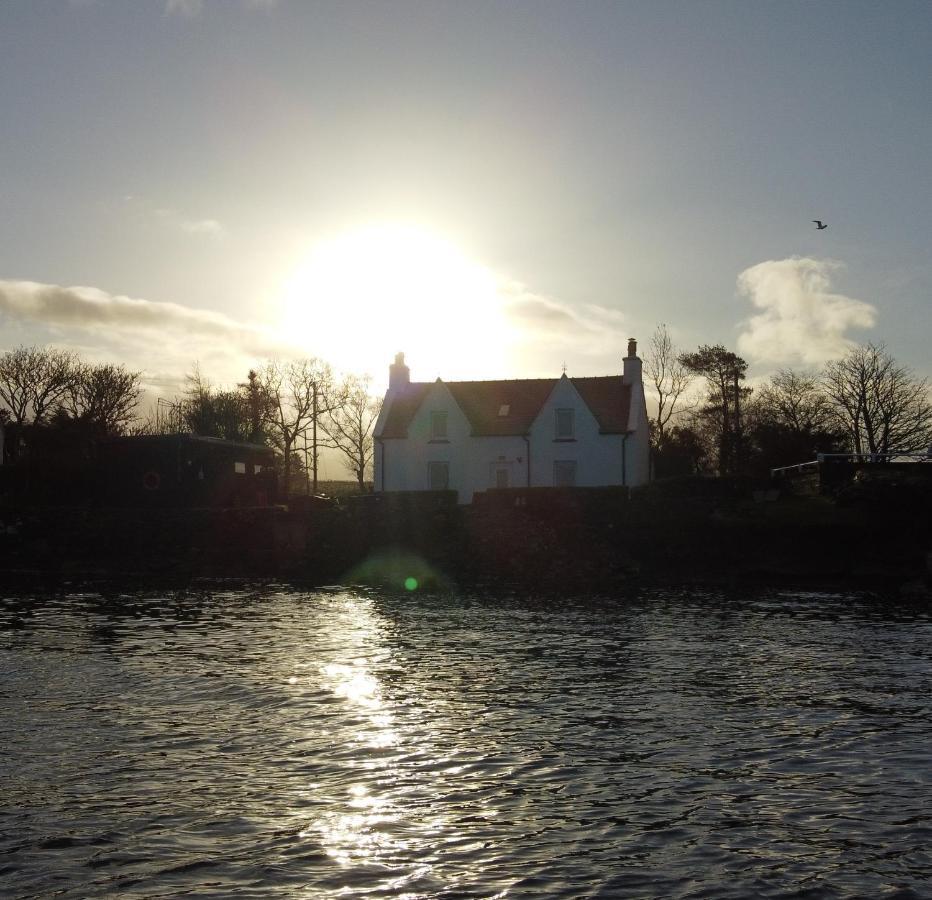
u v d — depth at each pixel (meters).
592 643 31.11
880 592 46.47
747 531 54.53
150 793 15.81
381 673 26.02
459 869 12.87
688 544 55.00
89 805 15.23
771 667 26.78
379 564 57.28
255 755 18.00
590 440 70.19
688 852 13.41
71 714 21.11
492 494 60.16
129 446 71.56
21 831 14.11
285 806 15.25
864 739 19.12
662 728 20.05
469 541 57.03
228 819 14.66
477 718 20.92
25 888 12.21
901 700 22.61
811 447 82.31
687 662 27.59
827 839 13.86
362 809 15.13
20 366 103.31
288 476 108.06
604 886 12.31
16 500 72.44
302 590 49.25
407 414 74.81
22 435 88.44
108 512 64.31
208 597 45.69
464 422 71.94
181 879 12.54
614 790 16.06
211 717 20.89
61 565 60.25
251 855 13.33
